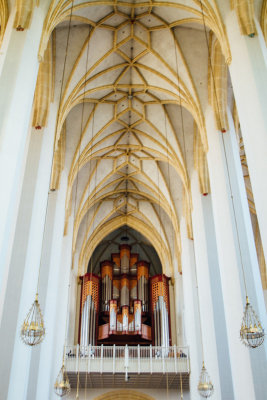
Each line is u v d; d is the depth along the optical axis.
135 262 28.44
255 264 11.87
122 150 22.27
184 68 16.09
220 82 14.81
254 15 11.11
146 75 17.97
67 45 15.05
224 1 12.05
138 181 24.22
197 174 18.25
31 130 13.92
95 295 25.86
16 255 11.48
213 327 14.80
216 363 14.19
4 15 11.07
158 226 26.45
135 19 15.82
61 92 15.45
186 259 20.48
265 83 10.08
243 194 13.10
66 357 18.92
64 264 19.70
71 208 21.27
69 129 18.89
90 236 26.31
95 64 16.61
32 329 9.45
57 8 12.31
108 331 24.47
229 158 13.69
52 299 15.20
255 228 21.52
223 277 12.52
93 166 22.39
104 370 18.89
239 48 11.01
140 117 20.08
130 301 26.62
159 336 24.20
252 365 10.34
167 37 16.08
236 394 11.15
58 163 17.66
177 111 19.14
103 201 25.58
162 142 20.53
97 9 14.86
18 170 9.14
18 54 10.03
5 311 10.73
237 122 15.12
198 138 18.34
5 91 9.41
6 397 9.81
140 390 21.97
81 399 21.64
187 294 19.81
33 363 13.43
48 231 16.03
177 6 14.34
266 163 9.20
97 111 19.31
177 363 19.06
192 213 18.31
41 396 13.50
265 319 10.96
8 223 8.66
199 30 15.49
